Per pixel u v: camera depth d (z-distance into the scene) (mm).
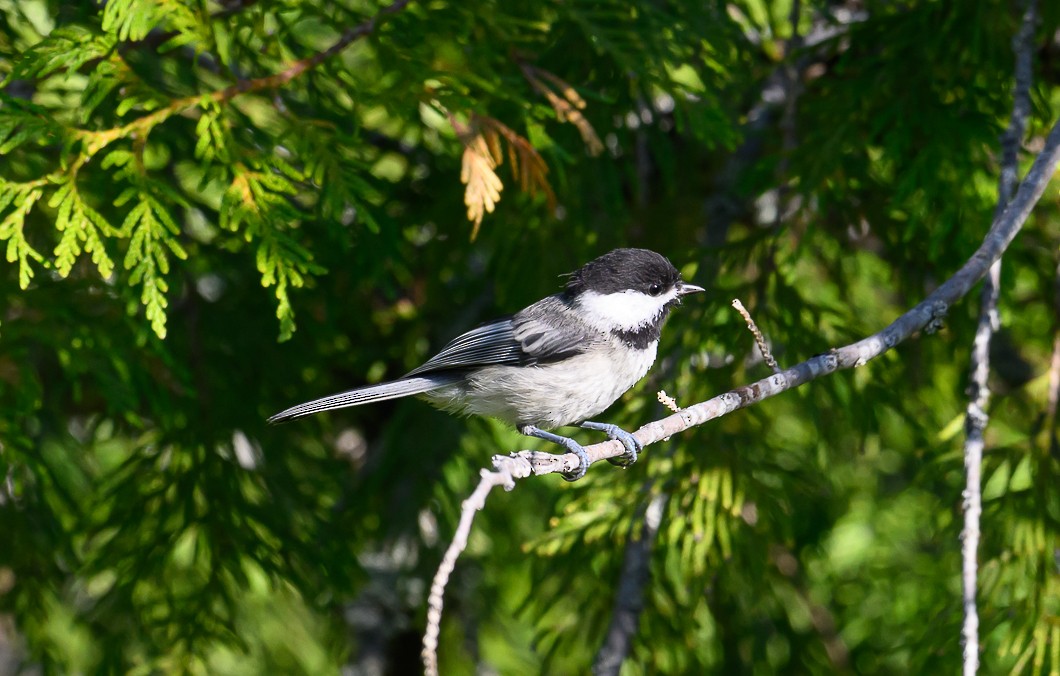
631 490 10352
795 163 10812
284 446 11758
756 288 10945
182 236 11102
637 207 13047
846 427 12195
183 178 11359
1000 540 9766
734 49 11523
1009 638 9219
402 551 14031
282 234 8203
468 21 9352
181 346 11336
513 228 11781
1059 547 9633
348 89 9219
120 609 11281
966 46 10531
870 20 11062
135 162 8164
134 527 10836
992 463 10188
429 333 13414
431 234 12914
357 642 14594
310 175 8664
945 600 11523
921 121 10359
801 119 12078
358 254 11000
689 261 11375
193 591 11406
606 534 10539
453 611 13930
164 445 11164
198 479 10969
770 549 11789
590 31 9688
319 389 12156
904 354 11766
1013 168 9078
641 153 13000
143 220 7977
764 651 12188
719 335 10688
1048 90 11312
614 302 9391
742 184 11164
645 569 10555
